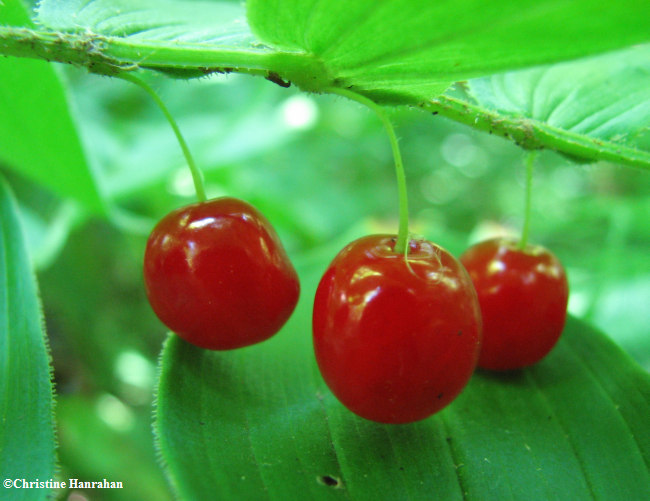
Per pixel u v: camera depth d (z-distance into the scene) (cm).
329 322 6
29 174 9
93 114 13
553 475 6
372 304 6
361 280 6
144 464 11
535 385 7
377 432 6
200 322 6
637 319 9
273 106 18
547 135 7
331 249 8
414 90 6
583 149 7
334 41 6
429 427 6
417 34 5
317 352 6
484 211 26
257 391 6
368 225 9
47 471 6
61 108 7
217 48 6
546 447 6
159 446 6
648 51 8
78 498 10
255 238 6
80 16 6
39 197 13
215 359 7
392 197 23
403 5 5
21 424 6
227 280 6
